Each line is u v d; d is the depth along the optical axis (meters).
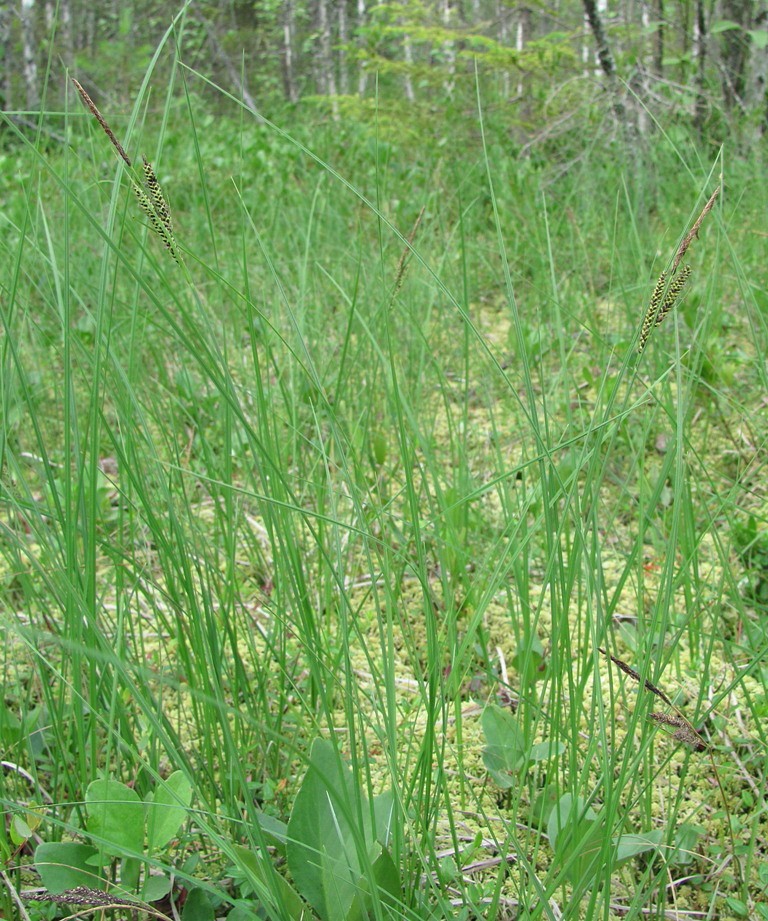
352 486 1.16
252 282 3.41
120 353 2.24
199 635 1.41
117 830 1.20
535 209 3.93
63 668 1.35
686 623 1.16
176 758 1.12
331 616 1.88
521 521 1.32
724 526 2.15
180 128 7.18
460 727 1.35
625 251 3.36
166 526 1.91
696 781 1.52
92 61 10.70
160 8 13.26
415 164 5.14
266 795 1.44
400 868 1.14
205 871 1.33
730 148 4.53
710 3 5.32
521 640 1.83
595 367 2.93
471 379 2.96
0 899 1.19
